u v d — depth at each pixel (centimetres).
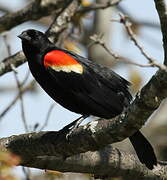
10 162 845
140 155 1062
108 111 1187
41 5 1413
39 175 1448
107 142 948
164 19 816
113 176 1104
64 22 1395
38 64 1235
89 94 1198
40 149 1033
